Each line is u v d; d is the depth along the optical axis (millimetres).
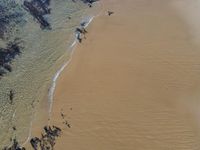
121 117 40625
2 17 47094
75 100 42406
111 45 48656
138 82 44125
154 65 46094
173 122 40156
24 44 46531
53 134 39125
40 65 45500
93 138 38844
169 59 46781
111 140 38625
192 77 44750
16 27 47406
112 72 45250
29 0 50656
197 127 39750
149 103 41938
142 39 49406
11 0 49344
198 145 38156
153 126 39812
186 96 42719
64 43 48688
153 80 44312
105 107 41625
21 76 43688
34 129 39594
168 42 48969
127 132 39281
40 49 47031
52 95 42875
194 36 49938
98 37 49812
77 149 37938
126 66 45969
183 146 38062
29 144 38344
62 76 44844
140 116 40719
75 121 40344
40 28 49094
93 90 43344
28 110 41219
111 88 43500
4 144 38188
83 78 44688
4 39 45531
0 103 40844
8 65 43844
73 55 47344
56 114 41031
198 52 47656
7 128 39344
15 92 42188
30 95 42500
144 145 38156
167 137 38844
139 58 46906
